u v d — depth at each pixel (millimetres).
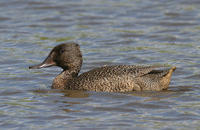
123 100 21078
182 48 31656
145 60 29094
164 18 39219
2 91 23000
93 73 23062
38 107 20453
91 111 19766
